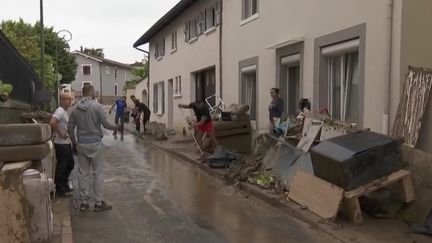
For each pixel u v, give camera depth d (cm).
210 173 1239
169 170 1308
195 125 1420
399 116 838
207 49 1998
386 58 884
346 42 1013
